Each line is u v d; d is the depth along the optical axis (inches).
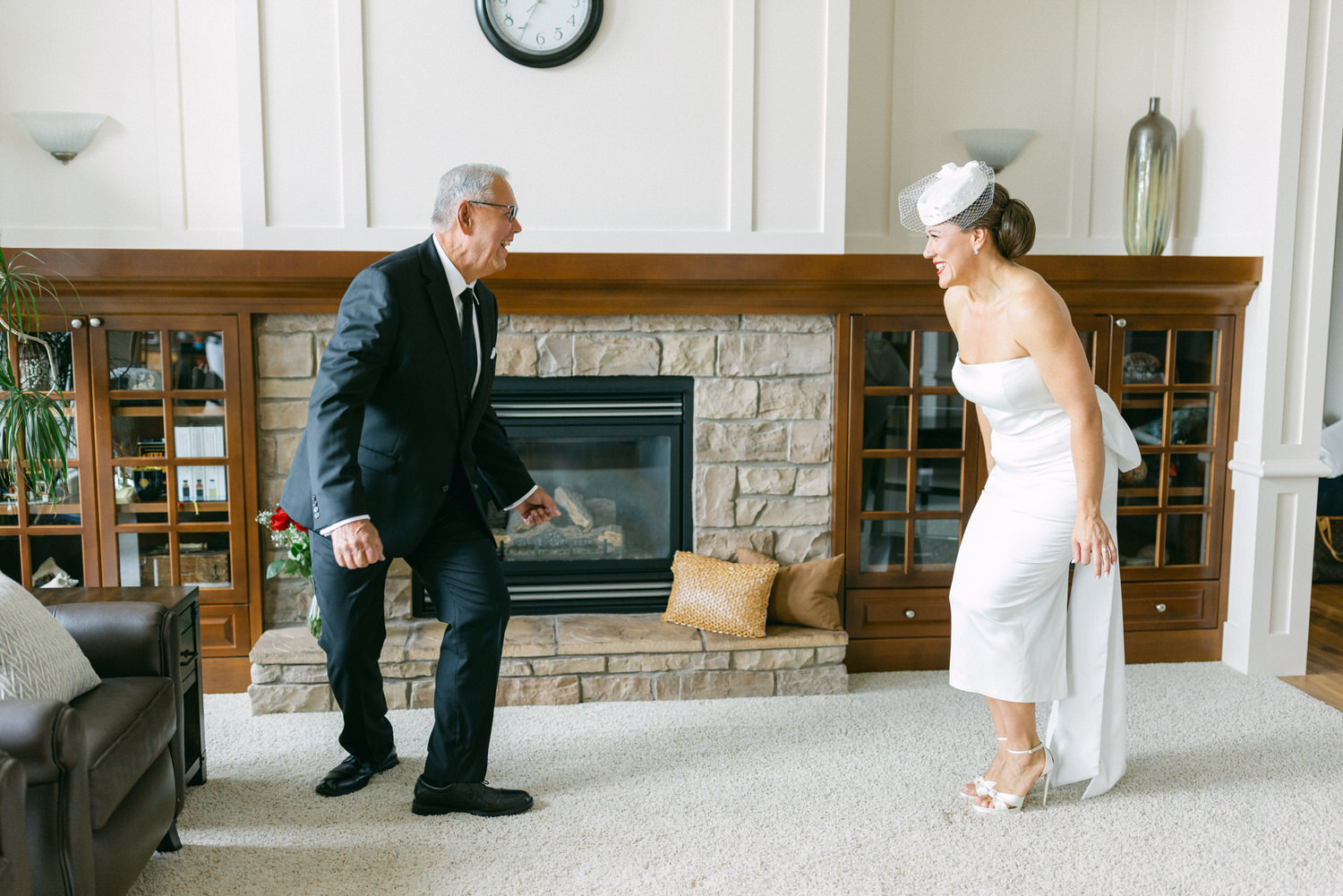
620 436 135.2
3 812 57.2
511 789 100.2
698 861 89.6
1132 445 100.9
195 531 128.9
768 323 133.5
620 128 129.0
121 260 119.6
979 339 97.6
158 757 85.6
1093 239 151.8
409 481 91.9
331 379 85.6
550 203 129.5
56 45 130.2
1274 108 131.6
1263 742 116.6
